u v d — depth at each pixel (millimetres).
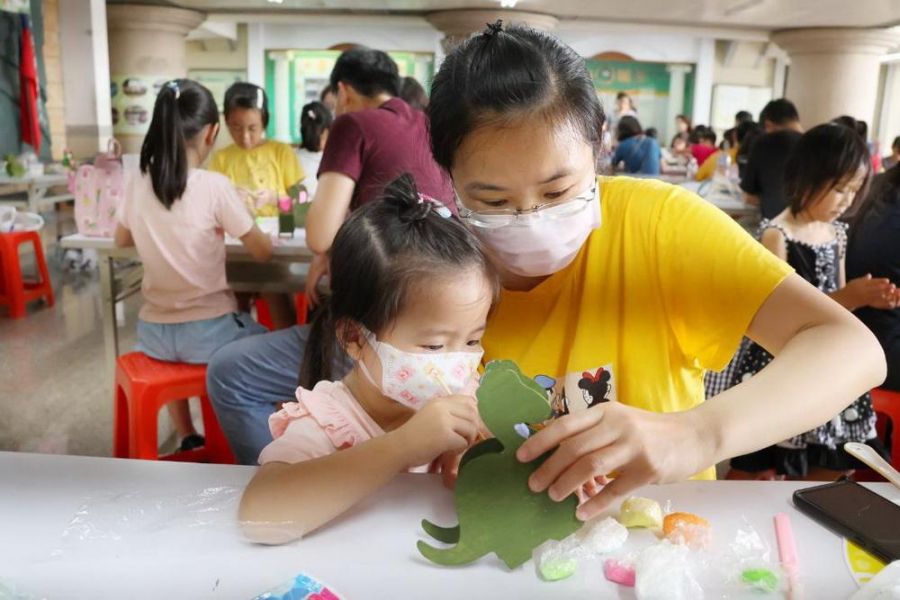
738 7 7809
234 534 778
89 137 6695
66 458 936
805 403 805
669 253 1033
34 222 4383
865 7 7527
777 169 4086
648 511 801
